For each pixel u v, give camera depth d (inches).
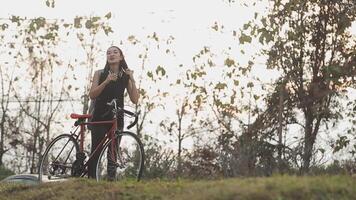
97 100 435.5
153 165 663.1
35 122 1042.7
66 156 445.7
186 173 652.1
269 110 664.4
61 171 445.1
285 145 631.8
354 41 669.9
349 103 660.7
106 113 430.9
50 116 1043.3
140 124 883.4
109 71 439.8
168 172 660.7
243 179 317.7
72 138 445.1
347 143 635.5
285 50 662.5
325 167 612.4
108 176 415.2
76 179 401.1
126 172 411.2
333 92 642.2
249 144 618.8
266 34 644.7
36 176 499.2
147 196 333.7
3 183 448.1
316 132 642.8
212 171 639.1
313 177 312.3
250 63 715.4
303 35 660.7
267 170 606.2
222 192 285.0
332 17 662.5
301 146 624.7
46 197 375.9
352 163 593.3
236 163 612.4
